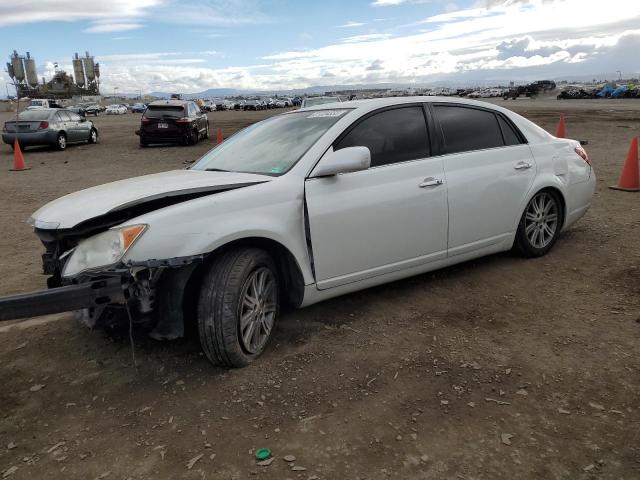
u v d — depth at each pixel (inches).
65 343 147.1
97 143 855.1
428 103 171.0
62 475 95.3
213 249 119.3
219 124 1314.0
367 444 100.0
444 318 153.7
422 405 111.7
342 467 94.2
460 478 90.7
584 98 2554.1
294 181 137.3
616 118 983.6
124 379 127.0
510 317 153.1
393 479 90.9
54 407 117.0
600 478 89.8
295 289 140.9
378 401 113.7
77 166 560.1
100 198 126.9
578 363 126.3
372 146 153.7
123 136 1015.6
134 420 110.6
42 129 709.9
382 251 151.6
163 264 113.9
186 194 125.6
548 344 136.2
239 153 161.5
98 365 134.3
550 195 199.0
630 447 96.9
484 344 137.6
